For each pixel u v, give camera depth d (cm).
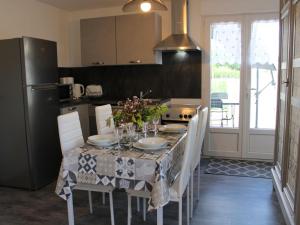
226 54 453
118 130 258
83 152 233
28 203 320
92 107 474
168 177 227
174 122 441
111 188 251
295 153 248
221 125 470
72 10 509
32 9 435
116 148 244
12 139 353
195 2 446
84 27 479
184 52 468
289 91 271
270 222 273
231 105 462
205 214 289
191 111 432
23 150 350
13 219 286
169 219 282
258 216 284
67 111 423
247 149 461
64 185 235
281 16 324
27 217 289
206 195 332
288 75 274
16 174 359
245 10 426
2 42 338
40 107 357
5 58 340
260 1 419
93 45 478
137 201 299
